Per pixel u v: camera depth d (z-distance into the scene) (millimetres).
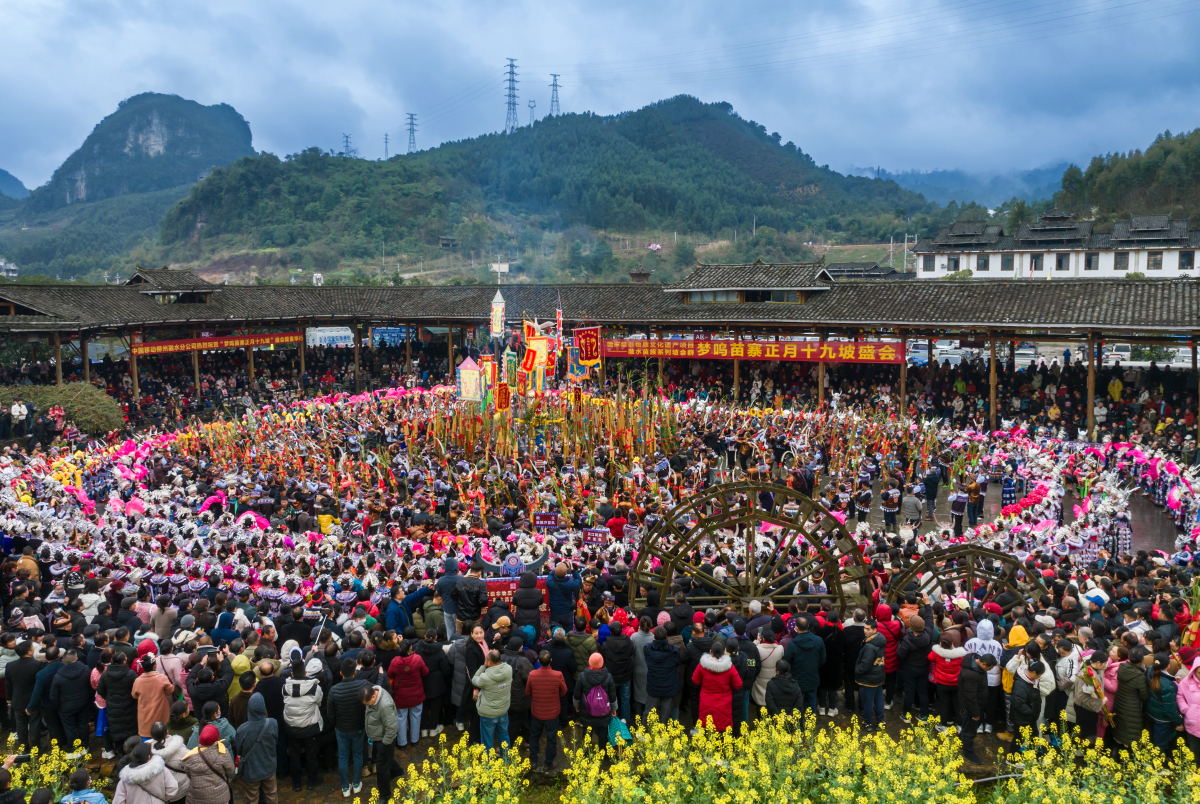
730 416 36938
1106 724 13102
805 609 15547
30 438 35938
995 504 30828
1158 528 26969
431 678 13898
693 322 47750
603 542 20625
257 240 170375
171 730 11898
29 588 16609
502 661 13156
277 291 56531
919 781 11570
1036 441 32719
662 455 32812
